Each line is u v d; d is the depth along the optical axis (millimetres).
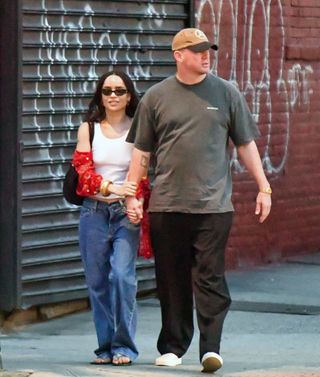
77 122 22156
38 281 21641
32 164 21375
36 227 21500
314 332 21312
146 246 17656
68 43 21859
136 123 17281
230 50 26250
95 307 17844
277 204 27984
